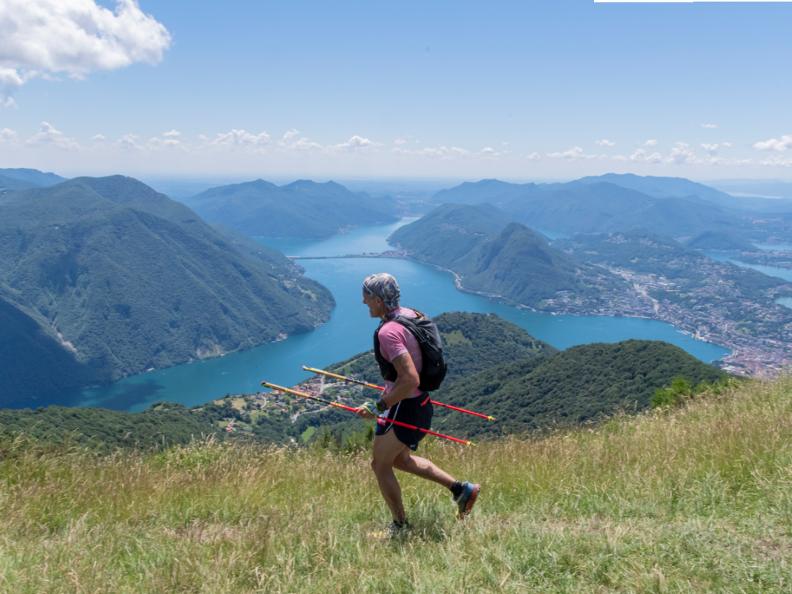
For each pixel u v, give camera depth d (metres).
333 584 4.03
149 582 4.18
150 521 5.93
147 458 9.20
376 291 5.04
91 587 4.05
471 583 3.89
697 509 5.30
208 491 6.84
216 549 4.82
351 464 8.16
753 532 4.57
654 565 4.01
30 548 4.80
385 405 4.98
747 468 6.10
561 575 3.99
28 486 6.81
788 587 3.65
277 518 5.48
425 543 4.77
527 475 6.73
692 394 13.14
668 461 6.58
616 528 4.60
